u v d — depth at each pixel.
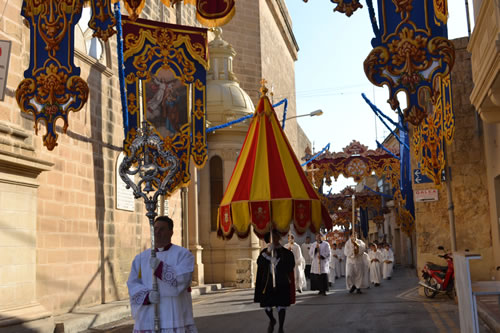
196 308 14.30
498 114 10.20
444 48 7.12
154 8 18.72
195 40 12.45
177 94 12.65
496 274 13.80
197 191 21.58
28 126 10.17
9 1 9.84
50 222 11.87
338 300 15.59
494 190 13.36
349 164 26.28
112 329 10.94
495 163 12.82
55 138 8.51
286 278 9.33
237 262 20.98
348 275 18.11
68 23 8.63
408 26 7.26
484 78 8.95
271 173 8.67
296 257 19.08
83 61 13.68
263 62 29.80
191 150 12.56
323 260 17.59
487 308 10.23
